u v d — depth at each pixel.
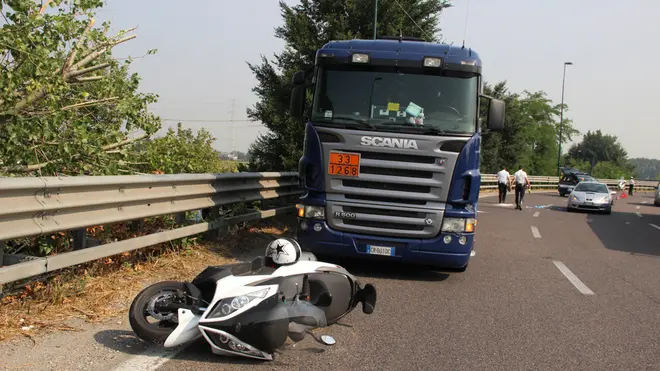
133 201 7.43
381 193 8.40
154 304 5.07
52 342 5.06
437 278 9.09
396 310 6.92
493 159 56.28
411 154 8.37
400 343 5.62
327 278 5.64
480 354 5.38
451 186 8.38
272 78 22.41
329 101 8.73
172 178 8.29
